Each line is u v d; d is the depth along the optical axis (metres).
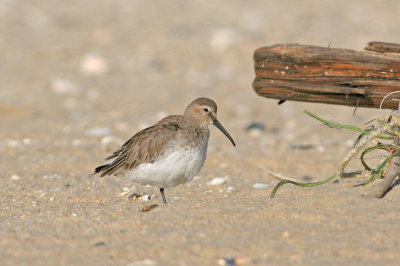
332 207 8.67
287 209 8.71
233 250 7.27
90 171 13.97
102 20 32.12
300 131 18.41
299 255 7.07
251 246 7.37
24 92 22.39
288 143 16.97
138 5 34.84
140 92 23.03
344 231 7.74
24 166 14.30
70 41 29.00
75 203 10.86
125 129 18.42
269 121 19.72
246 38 28.73
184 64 26.50
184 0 35.75
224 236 7.72
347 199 8.98
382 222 7.95
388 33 28.25
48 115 20.05
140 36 29.98
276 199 9.41
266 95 10.16
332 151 15.82
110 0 35.62
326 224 8.02
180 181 10.46
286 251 7.20
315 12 32.94
